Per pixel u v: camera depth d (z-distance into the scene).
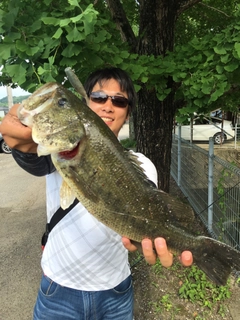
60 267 1.99
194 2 4.71
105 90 2.21
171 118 4.91
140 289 3.77
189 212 1.88
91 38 2.93
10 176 10.48
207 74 3.46
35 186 8.98
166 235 1.78
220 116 16.95
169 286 3.81
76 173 1.63
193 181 6.49
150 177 2.09
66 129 1.57
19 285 4.14
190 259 1.72
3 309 3.69
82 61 3.16
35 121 1.53
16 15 2.81
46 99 1.56
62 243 1.97
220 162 4.67
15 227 6.04
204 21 5.82
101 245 1.95
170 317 3.33
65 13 2.96
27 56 2.80
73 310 2.01
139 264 4.23
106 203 1.69
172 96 4.73
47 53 2.79
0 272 4.46
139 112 4.94
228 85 3.42
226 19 5.42
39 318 2.05
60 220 1.99
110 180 1.69
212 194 5.06
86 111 1.67
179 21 5.96
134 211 1.73
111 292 2.06
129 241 1.75
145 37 4.63
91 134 1.65
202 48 3.66
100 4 4.57
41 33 3.02
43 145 1.54
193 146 6.39
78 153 1.62
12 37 2.80
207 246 1.82
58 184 2.00
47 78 2.64
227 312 3.39
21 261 4.74
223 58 3.26
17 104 1.59
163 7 4.48
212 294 3.61
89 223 1.93
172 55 4.02
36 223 6.19
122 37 4.84
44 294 2.04
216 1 5.60
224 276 1.78
